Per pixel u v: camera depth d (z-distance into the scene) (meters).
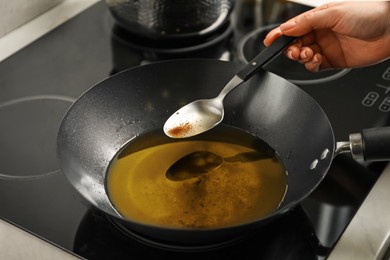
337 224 0.79
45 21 1.17
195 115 0.93
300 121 0.89
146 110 0.95
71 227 0.80
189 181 0.86
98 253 0.77
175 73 0.97
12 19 1.13
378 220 0.80
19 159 0.90
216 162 0.89
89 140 0.88
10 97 1.01
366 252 0.76
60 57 1.09
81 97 0.89
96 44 1.12
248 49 1.09
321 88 1.01
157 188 0.85
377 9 0.98
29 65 1.07
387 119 0.95
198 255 0.76
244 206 0.82
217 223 0.79
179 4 1.04
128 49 1.10
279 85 0.93
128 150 0.91
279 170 0.87
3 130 0.95
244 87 0.96
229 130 0.94
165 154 0.90
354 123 0.94
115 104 0.93
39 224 0.80
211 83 0.97
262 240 0.78
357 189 0.84
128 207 0.82
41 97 1.01
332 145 0.80
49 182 0.86
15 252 0.77
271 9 1.19
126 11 1.07
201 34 1.08
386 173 0.86
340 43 1.05
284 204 0.82
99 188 0.85
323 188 0.84
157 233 0.72
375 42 1.03
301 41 1.02
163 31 1.07
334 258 0.76
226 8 1.08
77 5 1.21
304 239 0.78
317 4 1.21
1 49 1.11
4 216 0.81
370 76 1.04
